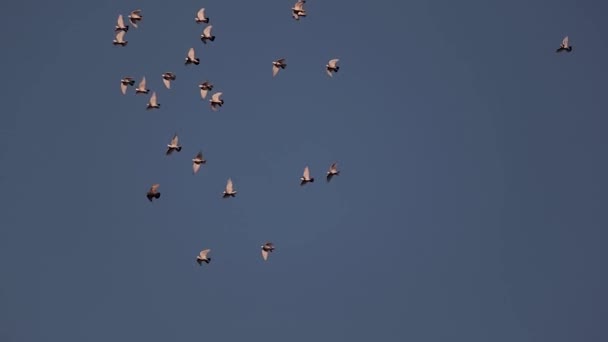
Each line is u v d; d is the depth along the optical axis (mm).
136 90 55719
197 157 54469
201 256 54656
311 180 55062
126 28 55531
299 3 55719
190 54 55156
